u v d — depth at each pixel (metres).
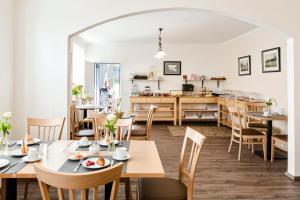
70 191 1.28
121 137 3.05
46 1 3.42
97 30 6.40
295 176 3.46
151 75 8.28
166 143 5.60
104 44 8.26
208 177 3.55
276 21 3.43
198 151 1.96
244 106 5.64
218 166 4.03
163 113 8.35
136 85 8.41
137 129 4.44
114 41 8.01
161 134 6.59
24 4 3.42
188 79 8.39
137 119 8.12
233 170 3.85
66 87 3.47
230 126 7.10
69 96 3.58
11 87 3.43
